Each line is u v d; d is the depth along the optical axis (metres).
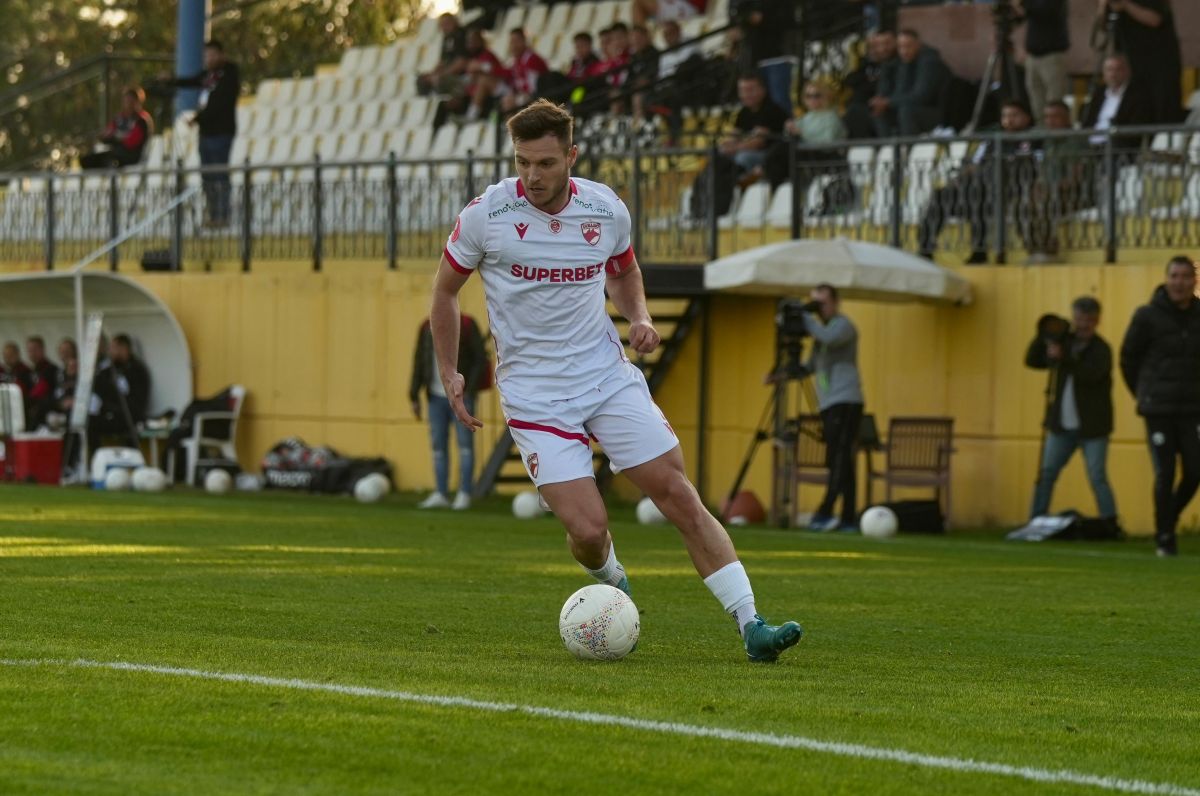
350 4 124.81
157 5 127.00
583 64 70.62
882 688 18.92
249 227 70.06
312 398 67.25
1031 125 55.84
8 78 120.62
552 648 21.66
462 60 77.56
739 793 13.36
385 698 16.97
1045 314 50.97
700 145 66.44
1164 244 51.72
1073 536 46.66
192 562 32.91
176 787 13.09
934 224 55.09
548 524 46.81
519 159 20.16
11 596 26.19
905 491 54.34
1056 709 17.91
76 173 75.00
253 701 16.64
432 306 20.98
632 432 20.72
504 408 21.11
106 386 67.50
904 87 58.94
